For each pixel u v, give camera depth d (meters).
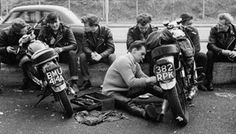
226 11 25.31
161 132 3.75
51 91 4.38
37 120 4.15
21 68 5.33
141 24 5.65
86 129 3.85
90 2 26.33
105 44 5.78
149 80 4.21
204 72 5.45
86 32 5.67
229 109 4.54
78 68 5.80
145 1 26.23
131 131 3.78
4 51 5.45
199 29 18.33
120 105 4.46
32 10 8.44
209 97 5.11
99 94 4.67
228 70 5.82
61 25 5.58
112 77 4.57
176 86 3.93
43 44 4.43
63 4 26.20
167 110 4.35
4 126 3.96
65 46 5.52
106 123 4.02
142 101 4.82
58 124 4.01
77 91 5.41
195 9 25.62
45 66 4.11
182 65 4.29
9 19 8.59
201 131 3.78
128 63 4.38
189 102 4.70
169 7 25.80
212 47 5.54
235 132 3.75
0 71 5.88
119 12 25.59
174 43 4.04
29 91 5.51
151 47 3.96
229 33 5.57
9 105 4.75
